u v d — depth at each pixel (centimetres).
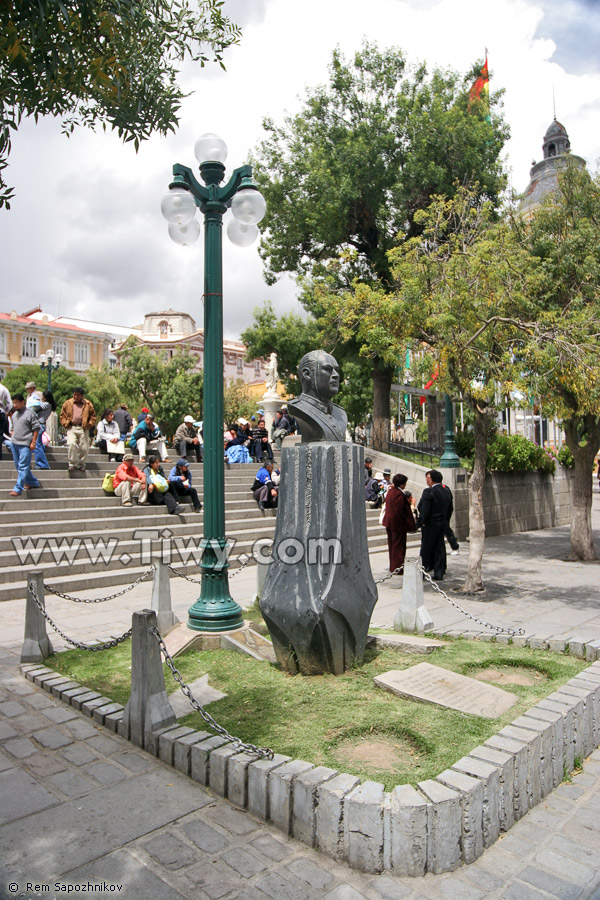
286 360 2933
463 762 325
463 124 1759
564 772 384
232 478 1584
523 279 874
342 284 1914
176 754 378
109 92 516
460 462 1662
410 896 271
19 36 429
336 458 502
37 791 354
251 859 294
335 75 1873
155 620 418
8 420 1379
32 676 529
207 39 547
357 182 1830
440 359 855
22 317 5600
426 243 921
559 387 1067
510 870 292
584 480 1298
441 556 1061
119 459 1547
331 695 465
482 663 541
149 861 292
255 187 608
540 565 1243
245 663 544
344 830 293
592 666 481
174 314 6369
